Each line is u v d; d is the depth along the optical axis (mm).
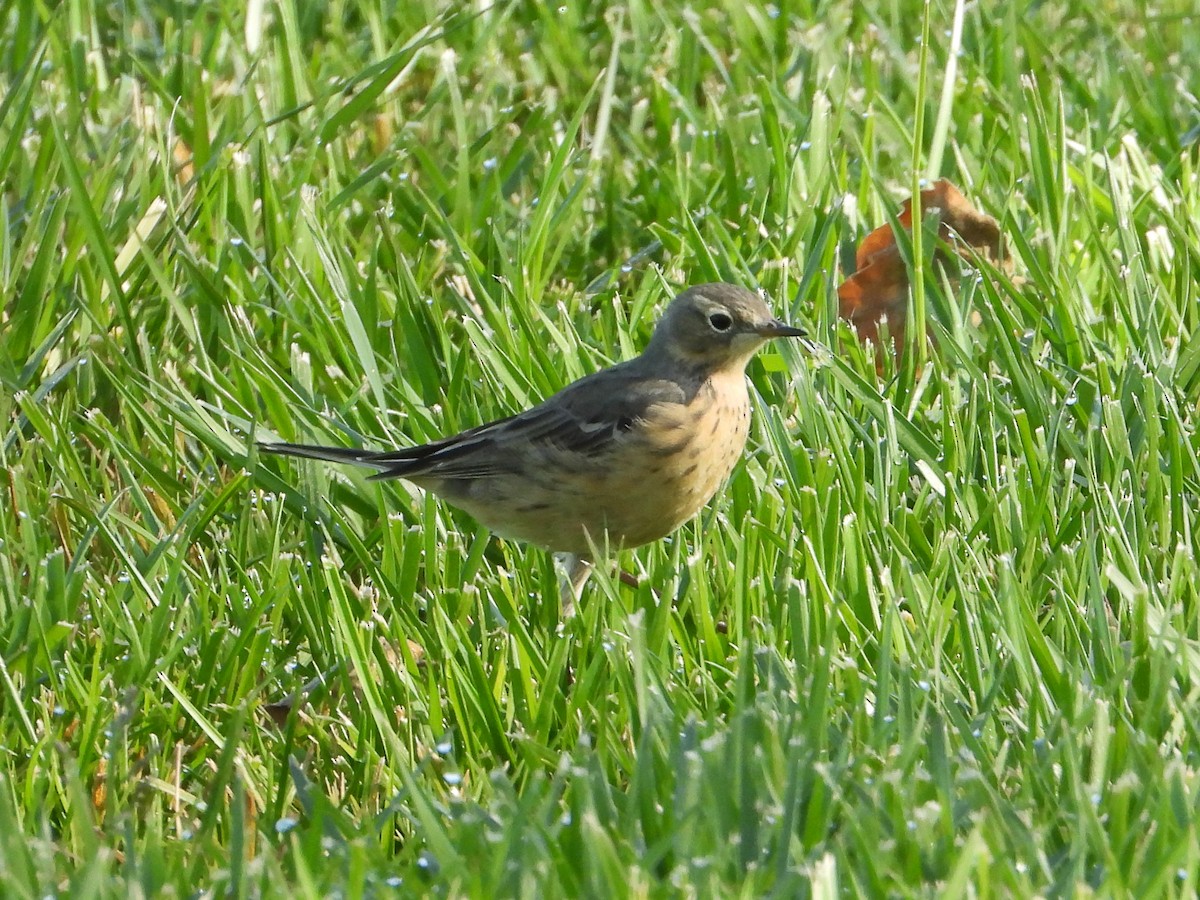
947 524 9977
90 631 9383
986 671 8578
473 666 8531
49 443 10781
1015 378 11203
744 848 7078
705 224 13750
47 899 6727
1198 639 8828
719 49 17188
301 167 13883
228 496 10062
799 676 8234
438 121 15625
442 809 7598
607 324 12328
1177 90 15969
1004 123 15023
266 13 16844
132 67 15758
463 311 12352
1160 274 12555
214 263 13117
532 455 9945
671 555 9914
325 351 11992
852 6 17406
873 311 12523
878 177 13812
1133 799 7387
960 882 6457
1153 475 10047
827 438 10781
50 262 12195
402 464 10094
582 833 6930
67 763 7590
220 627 8984
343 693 8898
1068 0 18078
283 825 7500
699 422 10000
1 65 16078
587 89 16188
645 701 7855
